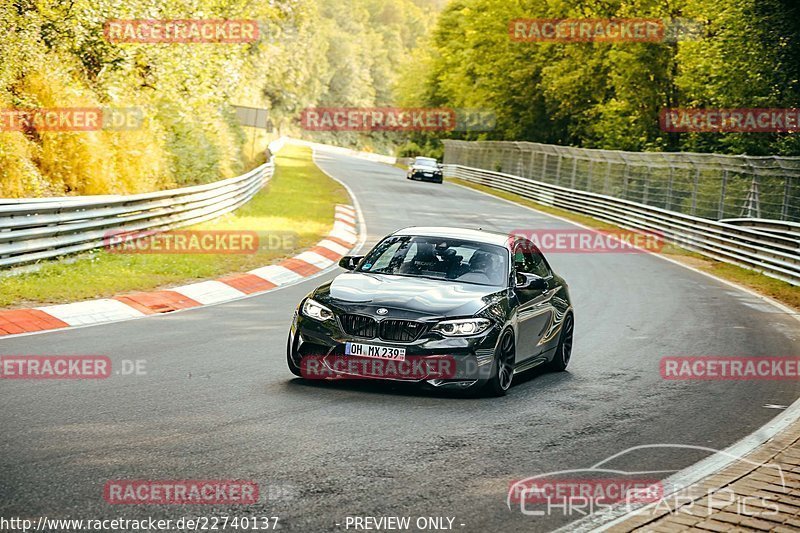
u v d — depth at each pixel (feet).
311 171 218.38
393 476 22.47
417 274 35.63
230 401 29.76
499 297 34.17
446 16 365.81
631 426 29.96
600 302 64.64
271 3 141.59
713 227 106.22
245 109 172.14
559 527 19.42
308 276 70.03
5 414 26.35
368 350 31.53
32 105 76.79
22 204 51.47
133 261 62.44
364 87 640.99
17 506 18.61
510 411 31.12
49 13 85.76
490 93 258.78
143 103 99.14
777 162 98.22
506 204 173.99
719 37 133.08
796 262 82.89
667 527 19.35
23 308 44.91
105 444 23.72
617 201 141.69
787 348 49.62
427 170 230.68
